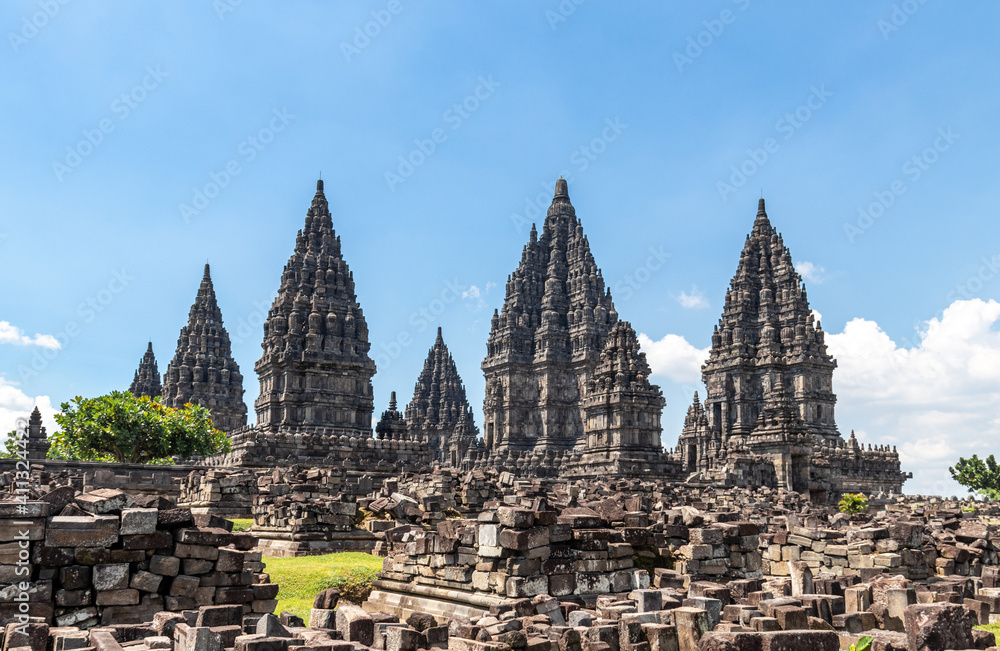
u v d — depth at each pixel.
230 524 19.67
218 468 48.72
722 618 15.89
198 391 112.88
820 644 12.89
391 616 16.27
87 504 16.91
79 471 45.22
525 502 22.23
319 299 69.12
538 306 108.94
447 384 142.75
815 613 17.56
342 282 71.25
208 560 17.34
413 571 22.28
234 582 17.52
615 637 14.84
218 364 116.25
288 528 32.31
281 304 69.44
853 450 93.94
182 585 16.86
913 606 14.52
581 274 106.94
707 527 23.00
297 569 25.55
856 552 26.12
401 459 60.66
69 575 15.86
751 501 52.94
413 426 139.50
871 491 91.81
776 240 107.62
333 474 41.22
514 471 87.12
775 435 71.50
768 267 106.12
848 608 19.11
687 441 97.94
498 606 17.11
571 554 19.67
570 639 14.67
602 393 75.19
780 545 28.64
